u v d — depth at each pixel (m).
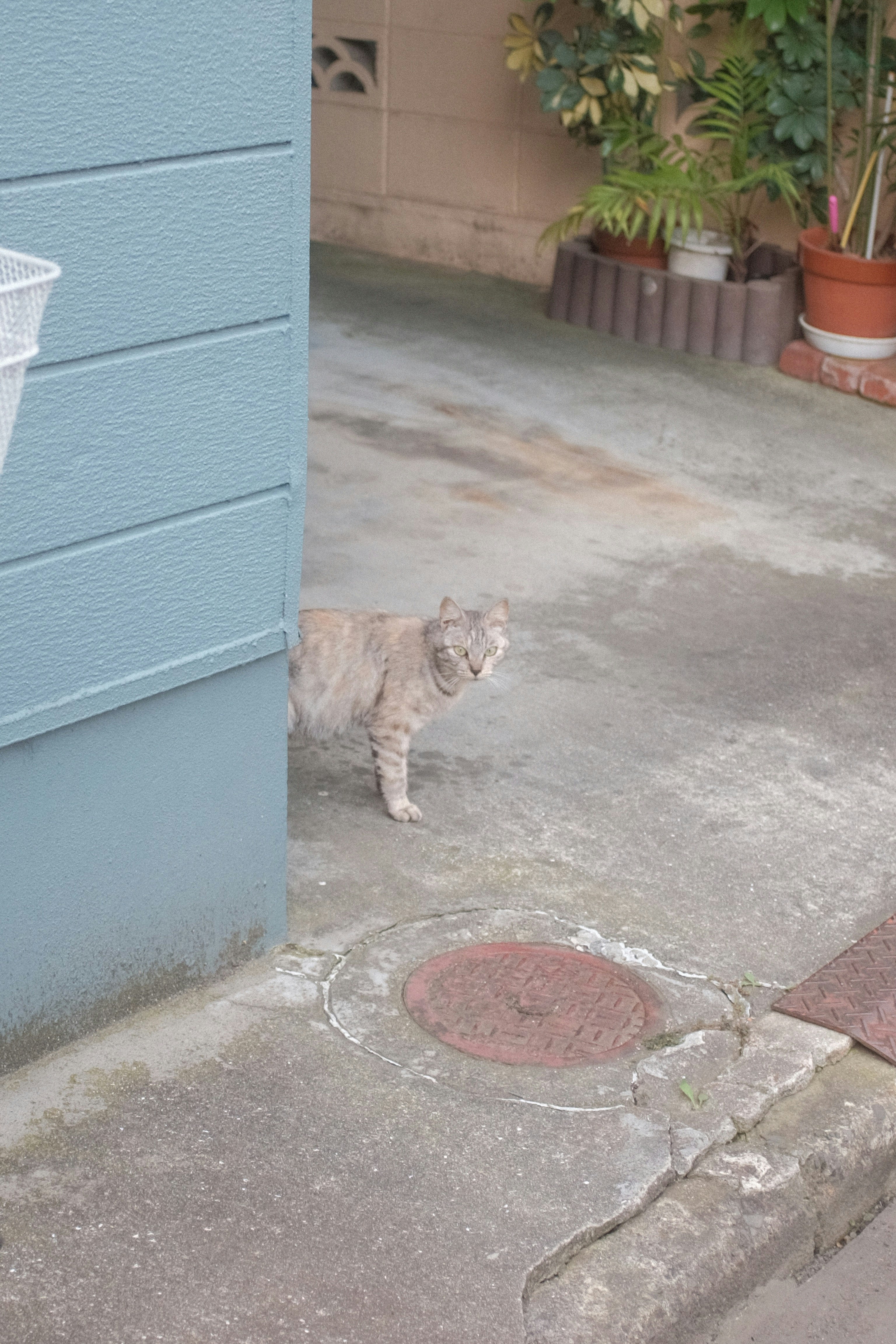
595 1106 3.38
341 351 9.41
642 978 3.89
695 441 8.30
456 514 7.07
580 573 6.54
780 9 8.86
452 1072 3.46
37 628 3.06
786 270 9.72
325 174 12.23
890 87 9.05
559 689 5.49
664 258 10.12
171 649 3.35
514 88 10.94
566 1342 2.75
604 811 4.71
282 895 3.87
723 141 10.19
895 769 5.11
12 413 1.63
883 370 9.05
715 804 4.80
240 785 3.65
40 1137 3.13
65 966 3.39
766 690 5.61
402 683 4.46
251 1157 3.12
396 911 4.11
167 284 3.03
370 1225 2.96
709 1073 3.54
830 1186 3.34
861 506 7.56
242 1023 3.58
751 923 4.18
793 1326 3.07
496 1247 2.93
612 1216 3.04
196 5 2.85
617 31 9.64
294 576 3.56
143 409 3.09
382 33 11.45
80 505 3.05
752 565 6.76
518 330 10.12
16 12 2.60
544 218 11.18
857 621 6.27
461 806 4.68
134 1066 3.39
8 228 2.74
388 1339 2.71
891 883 4.43
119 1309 2.71
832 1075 3.63
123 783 3.37
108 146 2.82
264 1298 2.77
